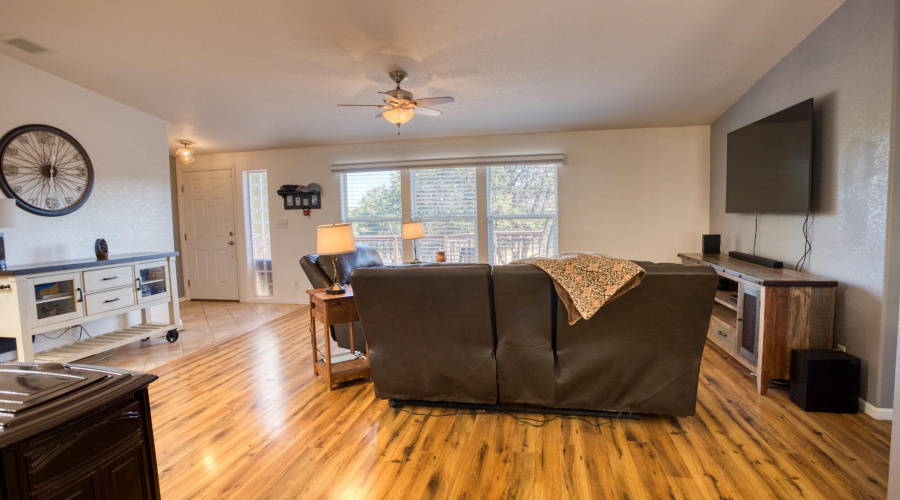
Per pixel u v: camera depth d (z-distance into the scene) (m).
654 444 2.03
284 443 2.12
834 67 2.53
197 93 3.79
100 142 3.84
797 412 2.33
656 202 4.96
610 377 2.17
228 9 2.44
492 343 2.25
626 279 1.88
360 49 2.94
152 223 4.39
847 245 2.43
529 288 2.07
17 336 2.84
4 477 0.84
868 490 1.67
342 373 2.80
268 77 3.41
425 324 2.24
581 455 1.96
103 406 1.03
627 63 3.21
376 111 4.32
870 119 2.24
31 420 0.87
